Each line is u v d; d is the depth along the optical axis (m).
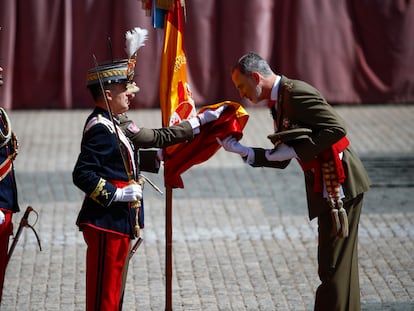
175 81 19.19
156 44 43.34
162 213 29.66
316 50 44.34
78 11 43.06
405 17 44.53
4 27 42.81
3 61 43.16
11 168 19.73
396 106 45.41
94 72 18.31
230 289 23.27
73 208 30.09
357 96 45.34
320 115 18.19
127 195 18.06
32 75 43.78
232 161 36.03
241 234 27.67
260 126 41.31
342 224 18.50
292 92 18.30
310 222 28.81
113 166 18.20
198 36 43.59
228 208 30.25
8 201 19.58
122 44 42.88
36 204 30.47
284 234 27.69
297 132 17.98
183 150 19.22
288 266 24.97
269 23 44.12
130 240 18.84
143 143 18.56
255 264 25.11
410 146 37.84
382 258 25.56
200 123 18.80
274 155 18.42
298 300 22.50
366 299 22.55
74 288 23.34
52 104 44.41
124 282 19.09
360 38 44.75
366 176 19.17
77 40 43.41
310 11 44.00
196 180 33.38
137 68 43.56
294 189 32.38
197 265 25.03
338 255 19.00
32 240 26.98
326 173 18.56
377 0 44.22
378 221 28.89
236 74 18.78
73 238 27.27
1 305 22.11
